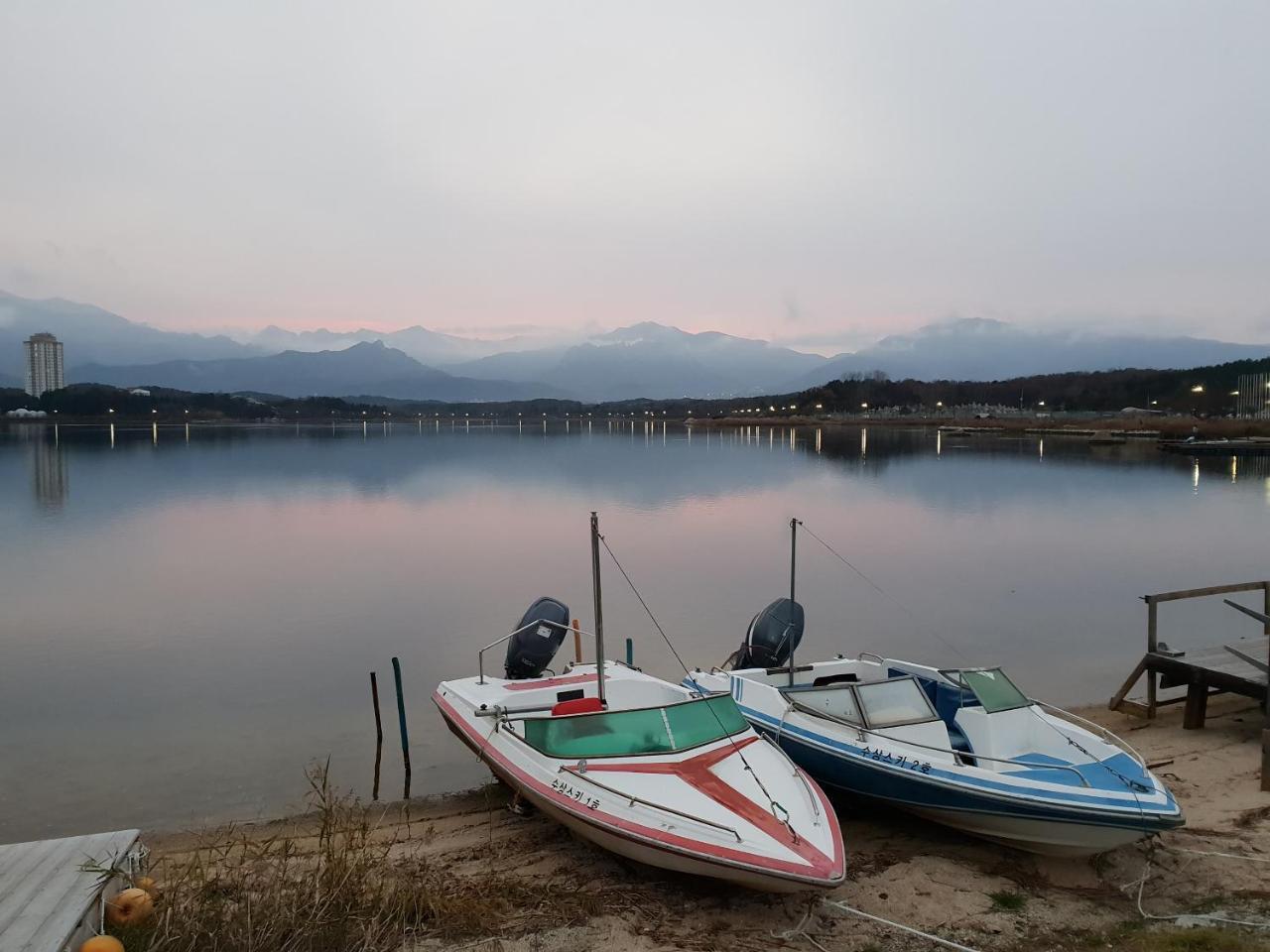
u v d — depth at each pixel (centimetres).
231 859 873
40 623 2145
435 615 2219
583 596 2411
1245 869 816
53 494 5362
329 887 708
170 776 1188
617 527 3825
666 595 2402
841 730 938
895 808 930
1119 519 4003
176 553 3186
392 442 14088
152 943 587
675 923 731
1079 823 790
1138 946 681
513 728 980
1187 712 1240
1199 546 3225
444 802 1091
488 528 3841
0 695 1566
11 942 538
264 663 1778
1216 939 677
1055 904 765
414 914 726
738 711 930
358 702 1527
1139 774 841
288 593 2497
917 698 945
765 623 1248
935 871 830
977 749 902
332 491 5594
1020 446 10562
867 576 2672
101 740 1334
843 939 707
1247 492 5125
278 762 1244
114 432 17050
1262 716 1297
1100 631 1995
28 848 674
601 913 746
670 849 743
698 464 8219
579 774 841
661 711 889
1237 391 14200
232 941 623
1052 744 902
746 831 745
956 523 3894
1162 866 829
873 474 6719
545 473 7131
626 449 11662
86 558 3088
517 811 1018
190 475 6856
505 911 746
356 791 1130
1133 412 14650
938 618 2130
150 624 2127
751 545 3275
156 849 957
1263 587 1388
